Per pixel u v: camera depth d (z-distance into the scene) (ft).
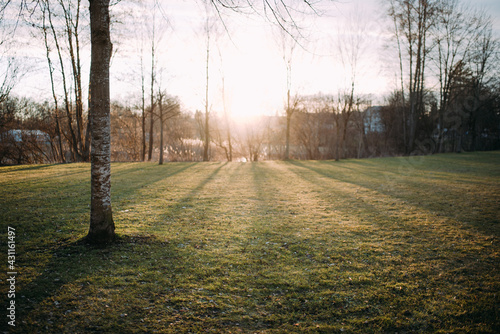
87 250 18.70
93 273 16.17
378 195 39.65
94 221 19.66
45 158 116.26
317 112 142.72
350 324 12.95
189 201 35.19
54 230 22.47
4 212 26.94
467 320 13.28
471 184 45.80
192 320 12.87
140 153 127.03
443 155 101.86
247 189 44.09
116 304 13.67
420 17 103.40
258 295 15.06
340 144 155.63
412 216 29.30
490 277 16.92
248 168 73.56
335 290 15.61
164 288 15.26
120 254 18.57
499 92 121.49
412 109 112.06
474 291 15.53
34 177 49.21
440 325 12.95
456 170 62.90
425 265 18.52
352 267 18.26
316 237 23.56
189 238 22.63
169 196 37.50
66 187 40.06
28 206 29.35
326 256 19.89
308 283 16.22
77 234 21.52
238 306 14.07
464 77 114.01
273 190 43.57
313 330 12.50
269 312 13.71
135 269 16.96
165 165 78.84
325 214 30.35
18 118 103.71
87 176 50.78
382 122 160.76
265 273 17.37
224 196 38.70
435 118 127.65
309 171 66.95
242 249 20.85
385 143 154.71
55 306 13.24
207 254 19.75
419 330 12.62
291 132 140.67
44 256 17.79
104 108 18.78
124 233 21.77
